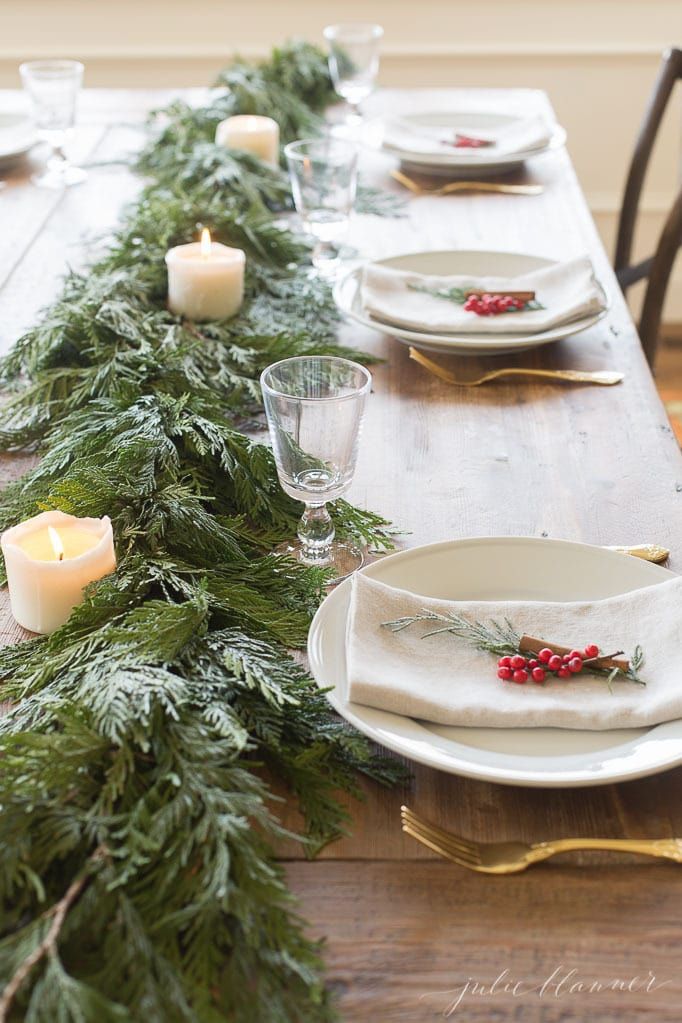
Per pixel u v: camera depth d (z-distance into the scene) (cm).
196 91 244
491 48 304
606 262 160
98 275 143
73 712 69
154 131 210
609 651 80
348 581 86
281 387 95
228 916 61
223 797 64
